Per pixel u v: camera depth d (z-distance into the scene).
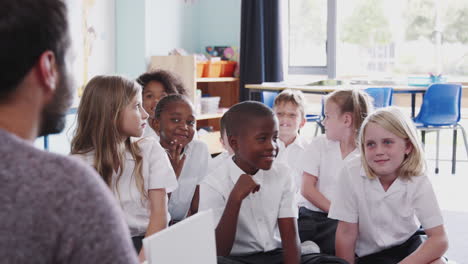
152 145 1.67
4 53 0.55
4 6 0.55
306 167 2.18
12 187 0.52
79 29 4.38
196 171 2.20
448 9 5.32
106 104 1.54
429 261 1.66
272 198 1.56
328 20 5.46
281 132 2.56
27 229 0.52
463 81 5.29
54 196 0.53
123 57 4.87
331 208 1.79
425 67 5.45
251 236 1.55
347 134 2.14
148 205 1.63
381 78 5.41
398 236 1.76
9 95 0.57
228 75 5.17
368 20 5.52
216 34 5.41
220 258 1.36
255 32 4.99
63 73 0.62
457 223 3.29
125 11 4.82
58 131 0.65
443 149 5.79
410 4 5.41
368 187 1.73
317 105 5.50
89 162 1.55
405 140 1.67
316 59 5.62
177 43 5.21
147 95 2.68
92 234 0.54
